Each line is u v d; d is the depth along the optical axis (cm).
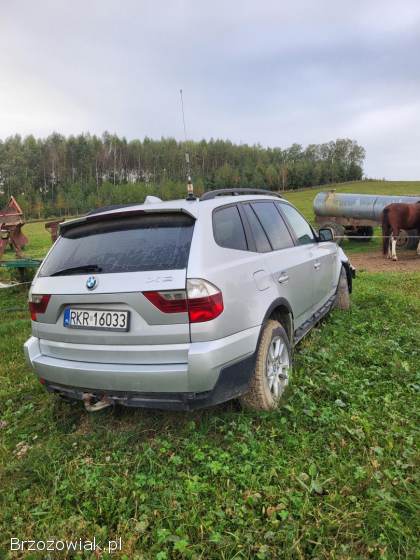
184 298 278
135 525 247
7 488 289
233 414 341
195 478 274
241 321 309
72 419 371
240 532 232
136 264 298
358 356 455
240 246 349
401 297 702
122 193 9919
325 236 568
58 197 9656
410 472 268
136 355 291
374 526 226
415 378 400
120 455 312
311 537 224
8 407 409
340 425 318
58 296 320
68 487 281
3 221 1633
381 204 1580
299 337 438
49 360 334
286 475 269
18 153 11569
